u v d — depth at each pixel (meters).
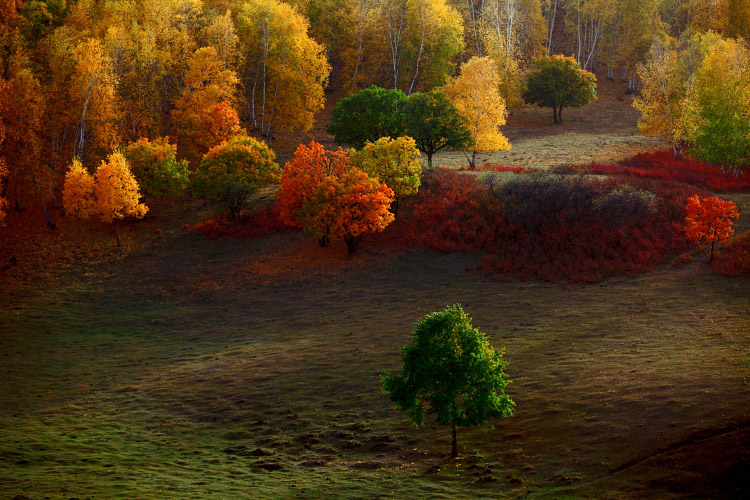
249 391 33.12
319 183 57.62
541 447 23.91
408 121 71.69
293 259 57.12
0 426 28.62
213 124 76.44
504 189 60.38
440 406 23.72
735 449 20.86
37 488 20.98
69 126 75.00
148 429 29.06
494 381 23.95
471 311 42.53
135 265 58.38
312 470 23.91
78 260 59.47
